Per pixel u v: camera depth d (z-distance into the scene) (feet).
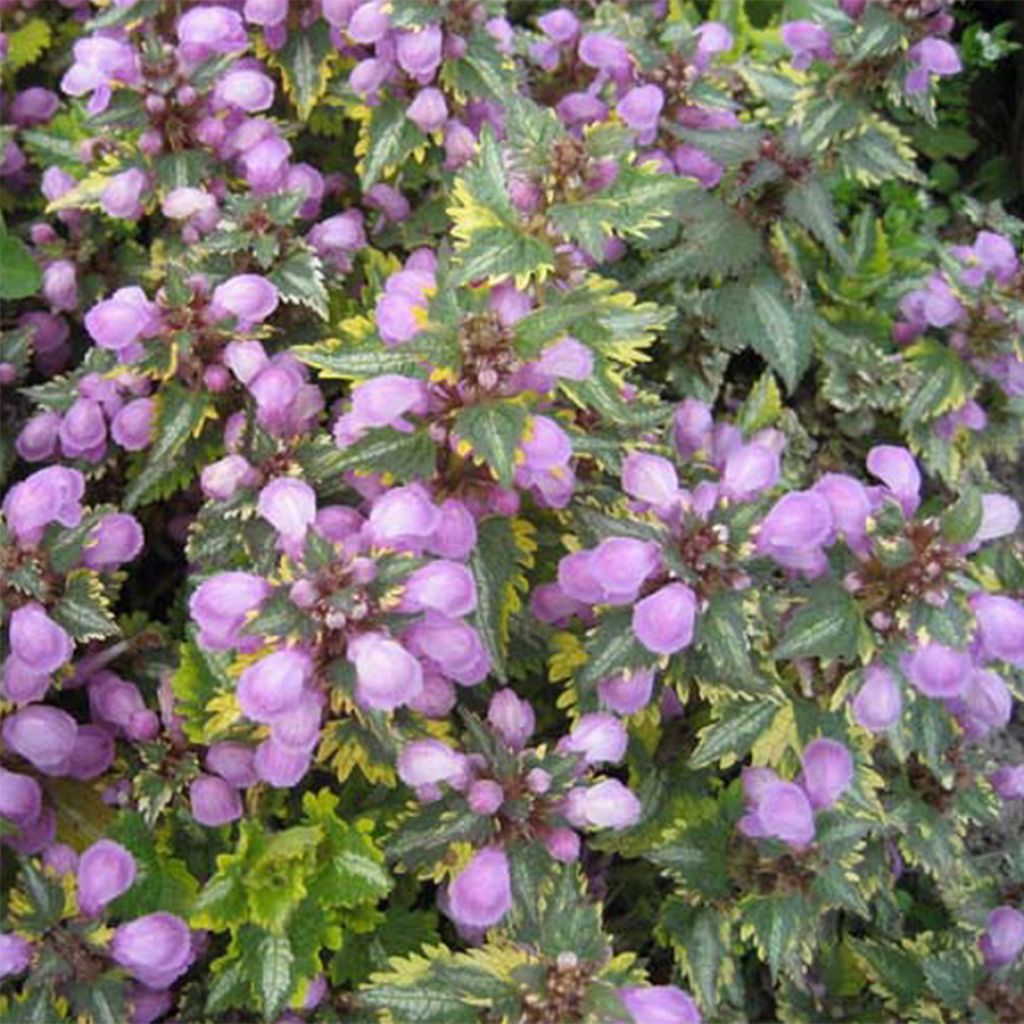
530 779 0.70
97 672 0.81
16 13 1.08
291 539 0.67
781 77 1.00
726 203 0.99
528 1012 0.65
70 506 0.75
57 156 1.02
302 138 1.03
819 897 0.77
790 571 0.77
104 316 0.76
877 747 0.86
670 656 0.74
